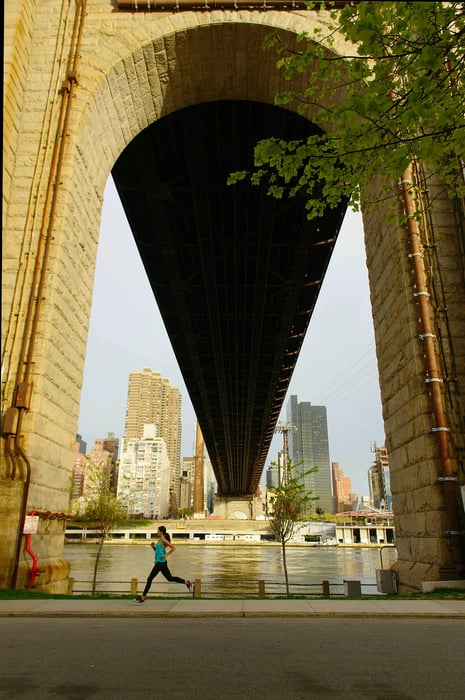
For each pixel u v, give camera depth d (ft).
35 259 51.42
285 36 64.54
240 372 231.30
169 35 63.82
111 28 63.82
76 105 58.39
